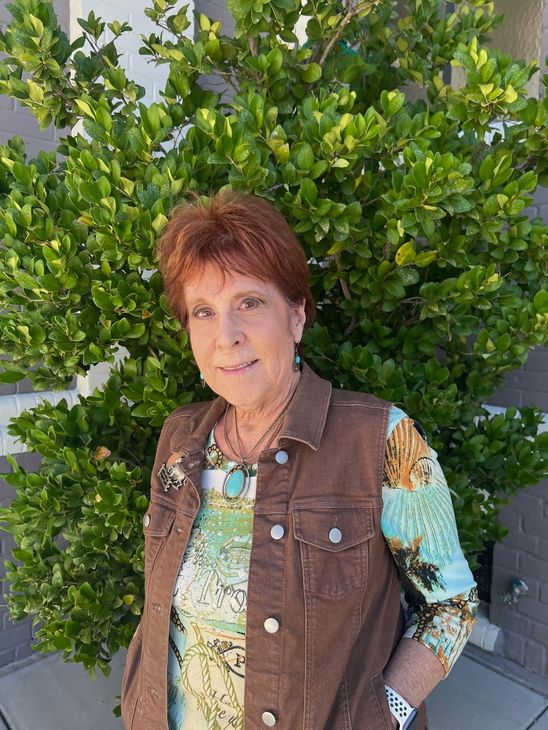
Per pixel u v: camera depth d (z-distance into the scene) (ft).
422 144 4.43
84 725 8.02
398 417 3.49
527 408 6.26
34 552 5.50
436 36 5.94
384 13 6.00
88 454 5.08
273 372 3.58
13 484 5.29
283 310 3.62
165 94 5.15
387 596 3.49
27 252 4.59
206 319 3.64
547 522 8.70
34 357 5.03
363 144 4.30
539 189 8.20
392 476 3.36
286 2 4.67
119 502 4.74
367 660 3.35
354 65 5.36
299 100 5.41
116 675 9.10
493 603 9.50
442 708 8.29
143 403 5.02
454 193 4.29
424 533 3.34
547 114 4.73
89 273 4.68
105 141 4.67
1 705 8.38
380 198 4.84
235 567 3.42
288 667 3.22
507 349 4.99
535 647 8.98
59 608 5.28
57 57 5.23
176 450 3.93
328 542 3.27
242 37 5.16
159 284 4.78
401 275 4.80
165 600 3.66
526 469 5.80
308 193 4.30
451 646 3.43
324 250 4.93
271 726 3.23
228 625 3.39
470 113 4.63
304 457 3.48
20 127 8.64
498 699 8.49
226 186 4.21
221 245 3.42
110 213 4.26
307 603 3.22
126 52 9.01
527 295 5.59
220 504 3.65
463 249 4.95
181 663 3.64
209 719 3.51
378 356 5.26
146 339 5.19
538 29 8.49
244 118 4.42
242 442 3.79
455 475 5.74
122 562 5.22
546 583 8.78
